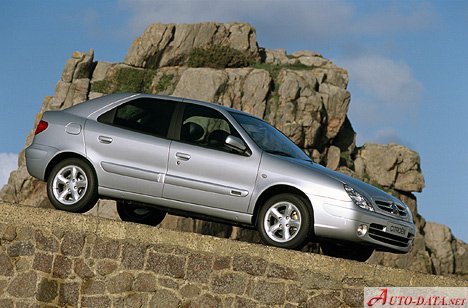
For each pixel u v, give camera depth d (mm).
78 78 58375
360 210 12125
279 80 55969
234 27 60594
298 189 12266
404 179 58906
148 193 12906
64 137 13312
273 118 54375
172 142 12961
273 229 12320
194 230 44688
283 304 11703
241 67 58875
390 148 59344
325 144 56719
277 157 12609
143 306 12055
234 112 13359
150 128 13164
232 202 12516
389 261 53312
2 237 12555
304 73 56656
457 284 11539
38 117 57281
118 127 13258
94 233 12320
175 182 12773
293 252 11773
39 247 12438
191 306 11922
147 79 59031
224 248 11961
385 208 12555
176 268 12055
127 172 12961
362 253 13703
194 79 55031
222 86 54625
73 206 13086
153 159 12930
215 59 58531
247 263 11875
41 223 12484
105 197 13227
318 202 12141
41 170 13359
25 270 12430
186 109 13242
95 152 13133
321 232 12109
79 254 12312
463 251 60656
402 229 12648
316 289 11672
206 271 11969
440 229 60406
